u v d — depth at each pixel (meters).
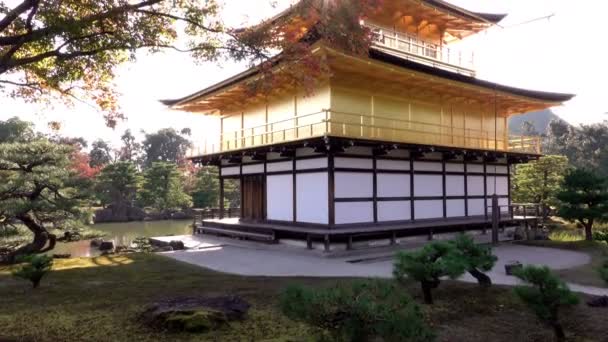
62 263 14.22
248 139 23.58
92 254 19.91
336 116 18.30
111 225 39.56
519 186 33.25
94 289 9.79
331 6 8.81
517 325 7.04
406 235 19.02
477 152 21.20
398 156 19.69
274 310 7.64
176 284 10.39
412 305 4.93
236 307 7.20
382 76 18.53
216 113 27.52
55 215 17.91
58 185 17.61
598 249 17.97
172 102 25.70
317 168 18.03
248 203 23.31
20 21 8.15
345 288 5.06
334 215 17.25
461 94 21.89
